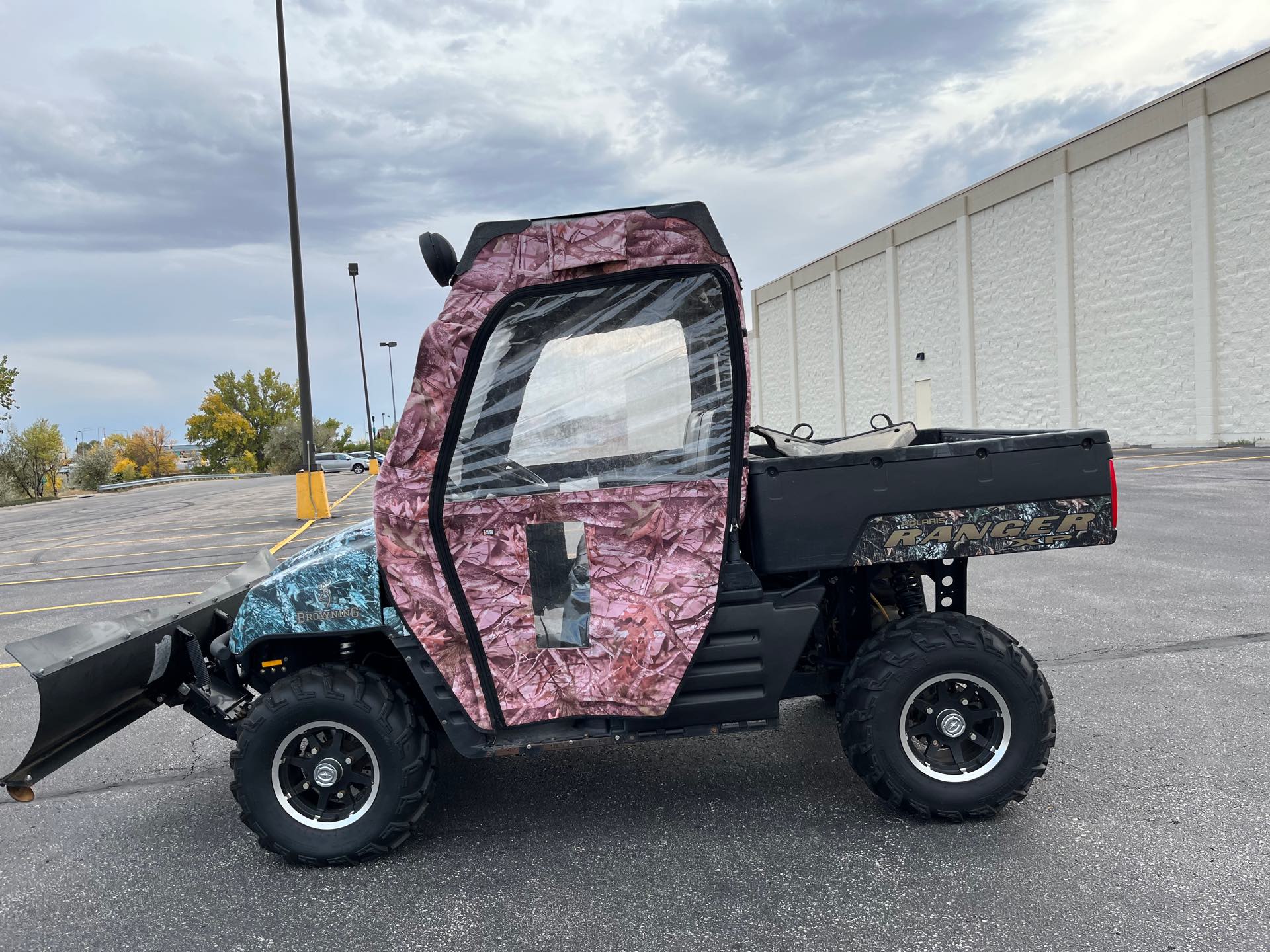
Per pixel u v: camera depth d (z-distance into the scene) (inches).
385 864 120.3
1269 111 647.8
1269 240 656.4
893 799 119.1
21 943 106.2
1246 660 182.1
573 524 113.8
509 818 132.3
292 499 1012.5
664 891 108.2
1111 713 159.0
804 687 128.4
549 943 98.6
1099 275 820.0
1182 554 297.9
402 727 117.0
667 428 113.9
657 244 109.3
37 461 1911.9
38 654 116.1
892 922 98.0
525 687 114.7
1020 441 116.3
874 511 115.6
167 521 815.1
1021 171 900.0
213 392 3927.2
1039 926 95.5
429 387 110.9
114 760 171.2
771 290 1546.5
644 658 113.7
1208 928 93.5
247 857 126.1
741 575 115.6
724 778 141.6
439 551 112.8
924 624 119.3
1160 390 760.3
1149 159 751.7
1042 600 250.2
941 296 1059.9
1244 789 126.0
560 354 113.0
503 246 109.7
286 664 128.0
